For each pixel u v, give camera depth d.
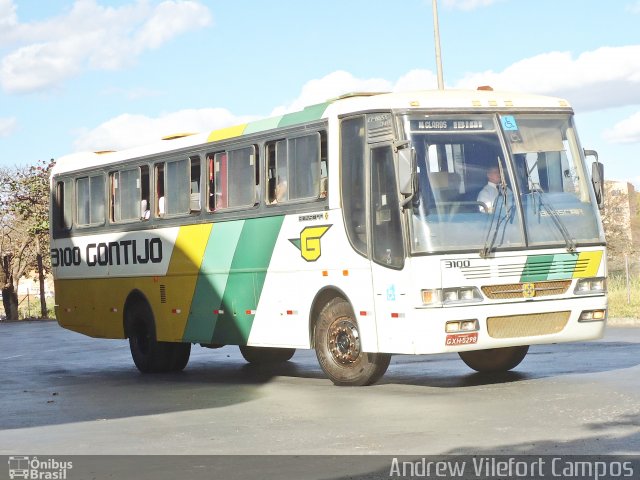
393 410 12.54
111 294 20.59
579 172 14.96
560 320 14.40
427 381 15.59
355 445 10.21
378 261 14.42
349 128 15.01
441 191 14.06
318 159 15.52
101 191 20.95
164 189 19.08
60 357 25.16
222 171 17.61
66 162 22.25
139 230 19.72
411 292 13.91
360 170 14.81
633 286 33.06
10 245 54.31
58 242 22.36
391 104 14.40
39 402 15.48
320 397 14.27
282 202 16.20
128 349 27.36
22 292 78.94
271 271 16.42
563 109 15.14
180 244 18.58
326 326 15.45
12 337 34.97
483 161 14.39
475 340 13.86
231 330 17.38
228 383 17.09
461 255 13.86
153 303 19.36
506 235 14.15
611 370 15.77
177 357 19.64
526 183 14.51
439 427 11.04
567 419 11.15
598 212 14.92
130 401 15.06
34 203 54.53
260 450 10.23
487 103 14.70
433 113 14.38
